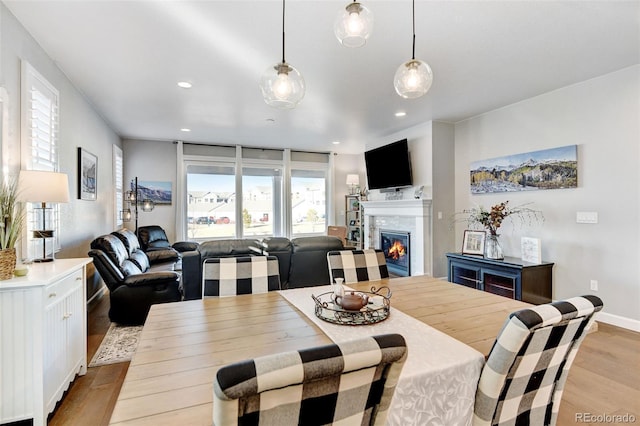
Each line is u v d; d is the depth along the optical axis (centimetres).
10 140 220
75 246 347
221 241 335
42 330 171
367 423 73
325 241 360
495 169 434
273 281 192
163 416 76
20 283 165
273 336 123
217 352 110
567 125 352
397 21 230
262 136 600
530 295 345
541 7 216
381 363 65
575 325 102
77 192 353
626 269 307
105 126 484
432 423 96
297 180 754
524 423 111
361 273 219
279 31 245
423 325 132
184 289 320
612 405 194
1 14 209
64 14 223
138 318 316
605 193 321
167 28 241
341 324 134
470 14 223
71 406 196
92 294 391
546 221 373
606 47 269
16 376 166
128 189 612
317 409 64
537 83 344
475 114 456
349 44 168
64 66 301
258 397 56
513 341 91
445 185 496
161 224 637
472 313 150
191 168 663
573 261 347
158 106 419
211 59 290
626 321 307
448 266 442
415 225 517
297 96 192
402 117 472
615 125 314
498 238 396
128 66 303
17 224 182
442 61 294
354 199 767
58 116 296
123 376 231
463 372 100
